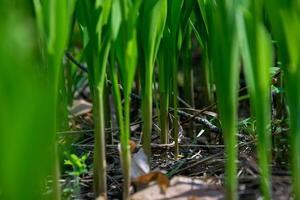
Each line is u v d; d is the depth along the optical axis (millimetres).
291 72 604
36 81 479
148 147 733
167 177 703
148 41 685
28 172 486
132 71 649
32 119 476
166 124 817
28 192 490
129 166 673
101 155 683
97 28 646
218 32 599
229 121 617
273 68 767
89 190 739
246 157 756
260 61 606
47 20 604
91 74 665
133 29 637
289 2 581
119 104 665
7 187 486
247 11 607
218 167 755
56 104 622
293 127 614
